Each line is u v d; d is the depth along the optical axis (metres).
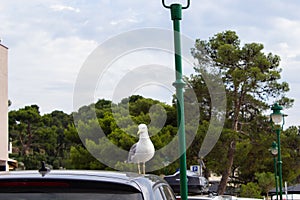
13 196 4.78
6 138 40.44
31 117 67.75
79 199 4.73
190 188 14.73
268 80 38.09
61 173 5.09
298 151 41.16
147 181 5.35
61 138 67.00
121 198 4.78
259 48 37.72
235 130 37.31
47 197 4.75
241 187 40.75
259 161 39.94
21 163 57.72
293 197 35.22
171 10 8.58
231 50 37.03
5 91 40.12
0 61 39.41
